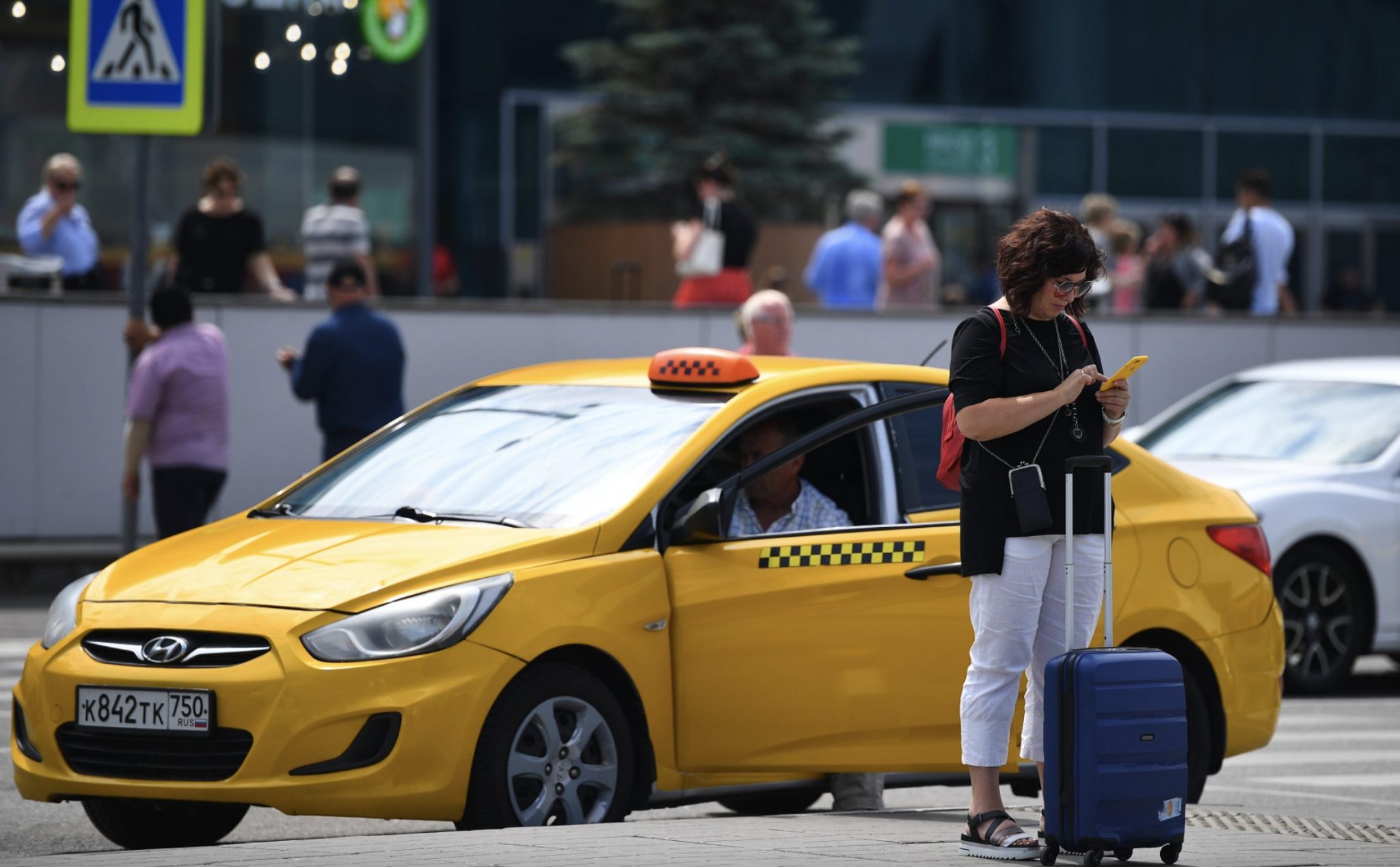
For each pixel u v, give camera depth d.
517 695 22.42
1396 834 24.89
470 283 98.62
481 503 24.67
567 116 99.56
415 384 55.81
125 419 51.00
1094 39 108.50
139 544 53.31
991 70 107.00
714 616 23.98
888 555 25.22
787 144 96.69
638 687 23.34
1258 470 44.00
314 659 21.83
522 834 21.42
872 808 25.70
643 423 25.38
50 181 58.25
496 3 98.75
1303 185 112.12
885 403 25.73
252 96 76.25
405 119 78.81
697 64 94.81
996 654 20.88
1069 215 20.81
